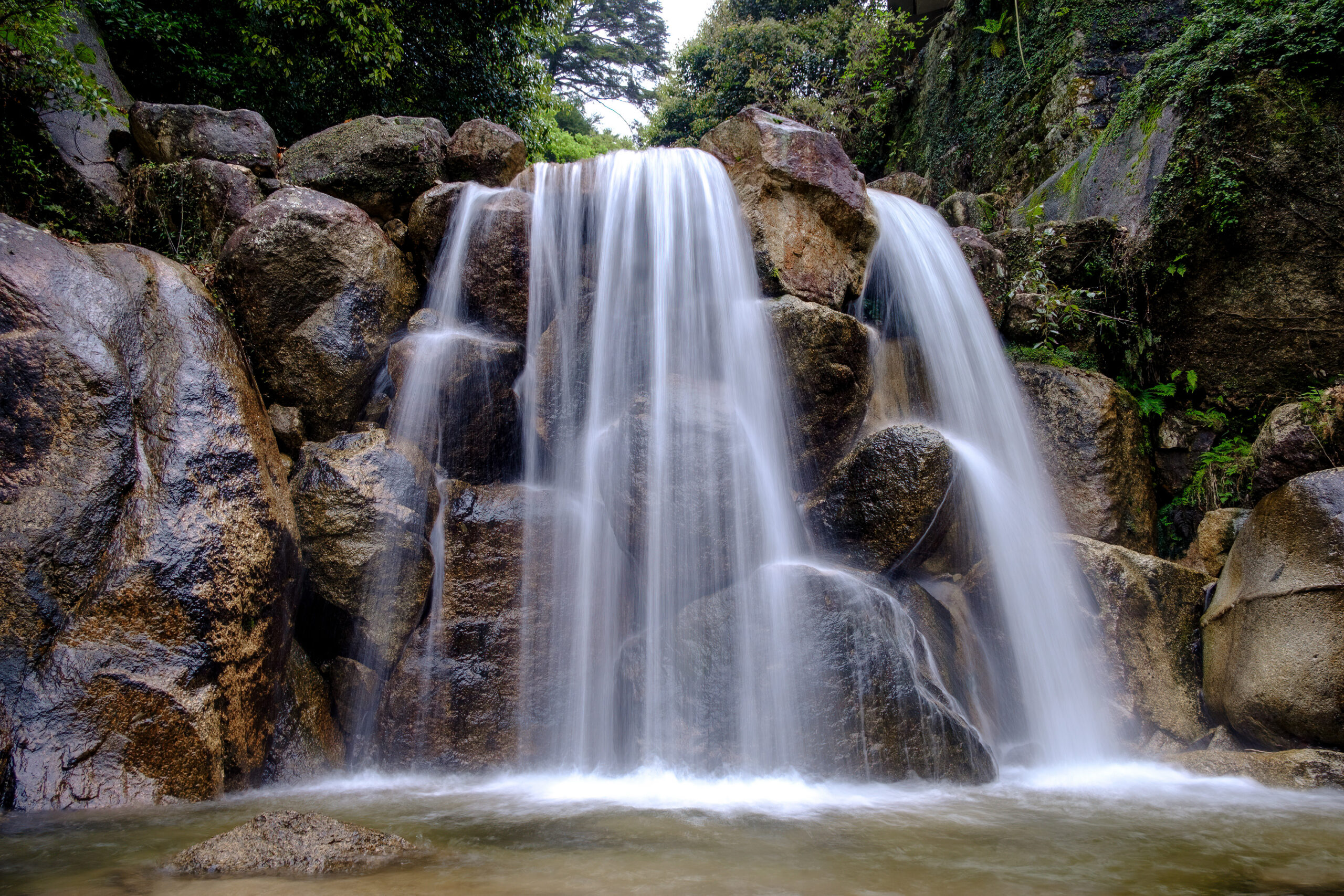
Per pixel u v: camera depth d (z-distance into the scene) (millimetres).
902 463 5855
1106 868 3178
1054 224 8766
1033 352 8188
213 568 4691
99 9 9633
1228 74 7648
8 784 3916
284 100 11719
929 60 15539
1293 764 4938
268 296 6387
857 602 5211
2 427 4477
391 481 5758
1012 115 12641
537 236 6965
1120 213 8672
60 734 4070
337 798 4539
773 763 4961
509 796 4617
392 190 7434
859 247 7270
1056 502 7203
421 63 12969
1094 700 5918
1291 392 7488
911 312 7414
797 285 6781
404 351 6453
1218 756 5324
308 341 6383
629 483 5797
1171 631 6250
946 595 6348
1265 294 7520
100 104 7406
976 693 5820
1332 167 7164
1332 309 7238
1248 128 7453
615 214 6930
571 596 6062
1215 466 7602
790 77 17422
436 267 7211
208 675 4531
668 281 6695
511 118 14594
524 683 5703
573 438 6645
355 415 6613
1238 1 8094
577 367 6711
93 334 4910
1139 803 4430
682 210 6785
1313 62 7219
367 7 11258
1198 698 6129
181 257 7414
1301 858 3344
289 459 6074
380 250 6789
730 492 5660
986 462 6855
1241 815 4137
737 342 6449
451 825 3850
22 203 7234
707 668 5242
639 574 5801
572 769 5496
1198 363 7918
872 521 5883
